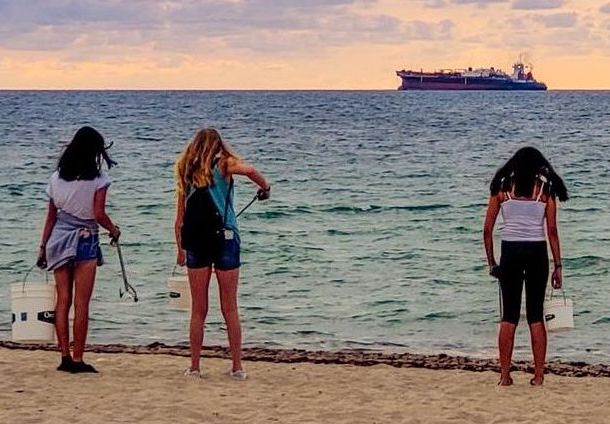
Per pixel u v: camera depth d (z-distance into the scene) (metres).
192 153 7.61
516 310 8.12
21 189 30.64
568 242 20.34
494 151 49.25
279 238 20.81
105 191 7.83
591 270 17.05
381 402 7.65
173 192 29.75
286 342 11.88
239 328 8.18
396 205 27.02
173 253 18.39
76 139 7.73
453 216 24.64
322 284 15.80
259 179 7.65
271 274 16.64
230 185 7.72
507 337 8.17
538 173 7.75
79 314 8.12
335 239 20.75
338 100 160.62
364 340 12.07
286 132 66.12
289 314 13.55
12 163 40.41
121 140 55.28
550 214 7.79
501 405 7.60
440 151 49.44
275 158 45.31
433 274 16.72
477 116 94.19
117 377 8.21
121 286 15.09
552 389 8.23
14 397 7.41
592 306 14.12
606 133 65.12
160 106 123.44
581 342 11.86
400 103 141.88
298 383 8.30
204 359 9.37
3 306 13.67
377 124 77.56
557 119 87.62
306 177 36.28
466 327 12.87
